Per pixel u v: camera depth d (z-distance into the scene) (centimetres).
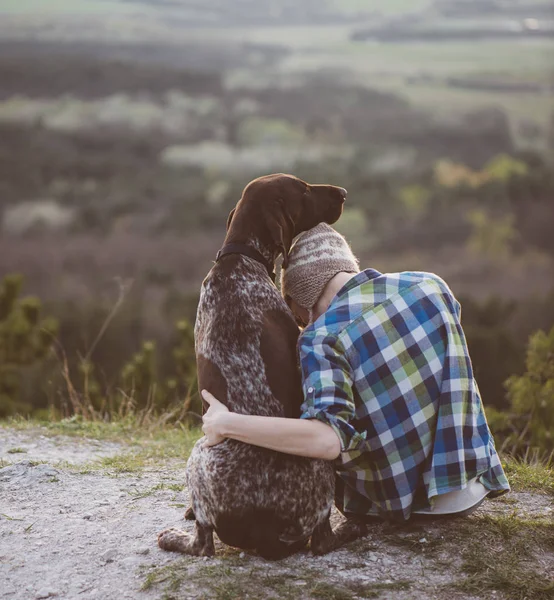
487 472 340
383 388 317
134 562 329
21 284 1139
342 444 295
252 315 320
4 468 461
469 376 333
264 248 334
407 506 325
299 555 328
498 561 320
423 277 335
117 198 14538
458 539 337
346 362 311
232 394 314
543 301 4175
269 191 336
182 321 1012
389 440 320
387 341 317
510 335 1842
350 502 345
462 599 294
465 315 2509
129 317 4119
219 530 315
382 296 323
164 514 387
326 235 338
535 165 14812
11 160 16350
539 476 440
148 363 798
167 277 11594
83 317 2606
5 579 324
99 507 399
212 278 329
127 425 618
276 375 314
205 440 318
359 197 14138
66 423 610
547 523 359
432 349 322
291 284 337
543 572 315
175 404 734
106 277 11644
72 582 317
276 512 308
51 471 455
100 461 495
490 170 14712
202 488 314
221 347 318
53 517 387
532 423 585
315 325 319
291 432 293
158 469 474
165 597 296
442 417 322
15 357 1042
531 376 613
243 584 303
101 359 1805
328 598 293
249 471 306
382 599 293
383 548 332
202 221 13525
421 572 313
